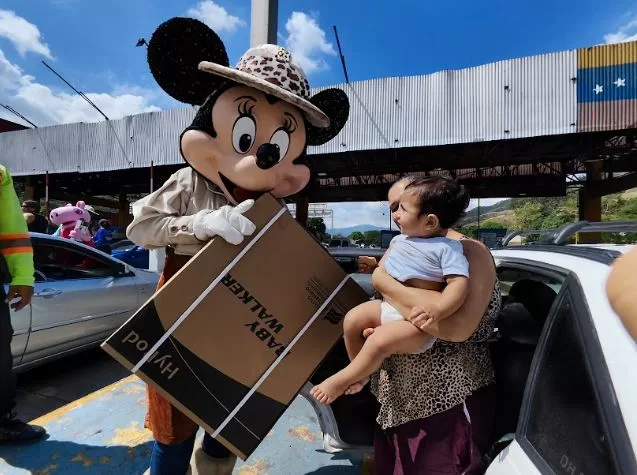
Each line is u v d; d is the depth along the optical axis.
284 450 2.54
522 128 10.13
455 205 1.46
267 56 1.77
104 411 3.04
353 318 1.54
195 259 1.42
